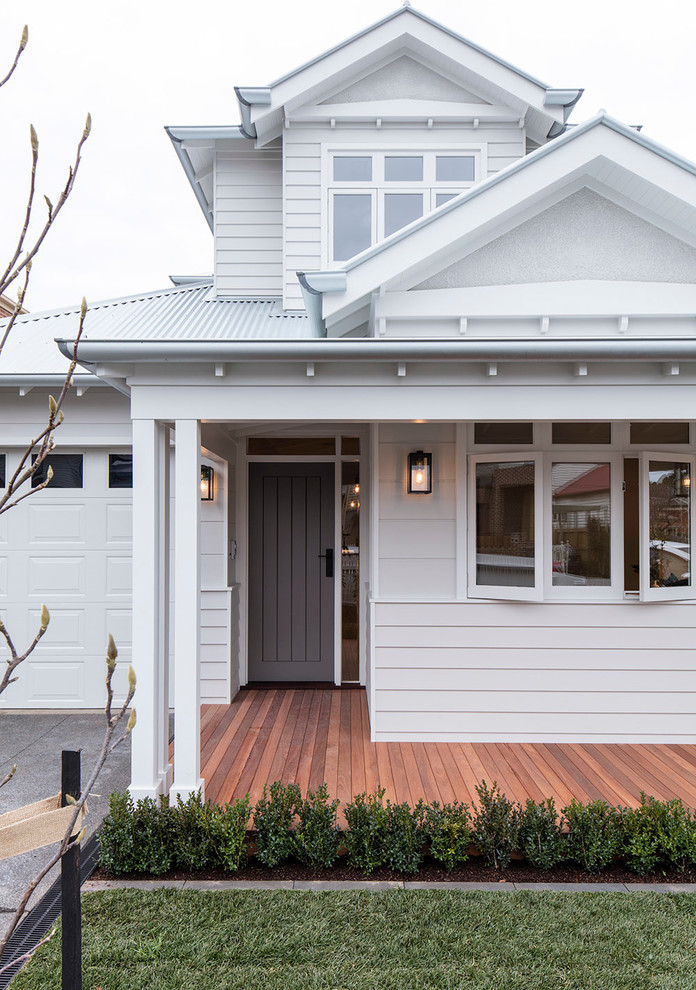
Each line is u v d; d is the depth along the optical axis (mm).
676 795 4133
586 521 5297
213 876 3311
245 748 4984
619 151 4648
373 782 4340
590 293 4945
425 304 4918
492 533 5258
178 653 3842
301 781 4348
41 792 4242
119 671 6316
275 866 3395
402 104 6559
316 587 7020
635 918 2928
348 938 2770
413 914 2939
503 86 6379
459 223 4598
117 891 3123
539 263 4969
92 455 6438
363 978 2531
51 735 5453
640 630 5230
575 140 4652
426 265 4848
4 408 6320
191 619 3846
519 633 5230
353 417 3990
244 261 7191
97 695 6312
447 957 2660
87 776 4547
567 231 4965
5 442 6305
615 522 5289
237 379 3953
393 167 6656
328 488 7016
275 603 7020
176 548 3881
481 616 5242
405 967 2598
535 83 6391
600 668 5223
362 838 3375
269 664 7020
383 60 6574
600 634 5230
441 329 4980
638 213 4953
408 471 5312
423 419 4016
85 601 6359
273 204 7176
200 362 3854
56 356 6289
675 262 4961
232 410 3949
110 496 6414
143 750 3838
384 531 5316
